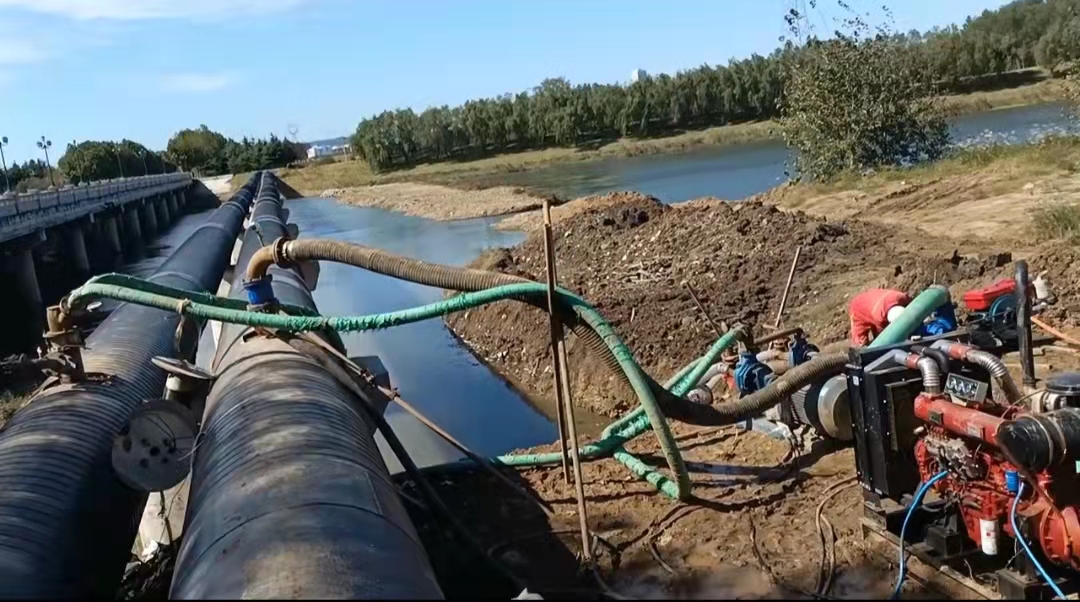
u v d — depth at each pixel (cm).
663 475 734
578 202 3091
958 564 539
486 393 1259
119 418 713
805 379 697
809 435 774
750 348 814
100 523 612
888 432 573
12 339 2236
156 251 4456
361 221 4344
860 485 641
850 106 2703
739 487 711
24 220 2825
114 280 745
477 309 1623
